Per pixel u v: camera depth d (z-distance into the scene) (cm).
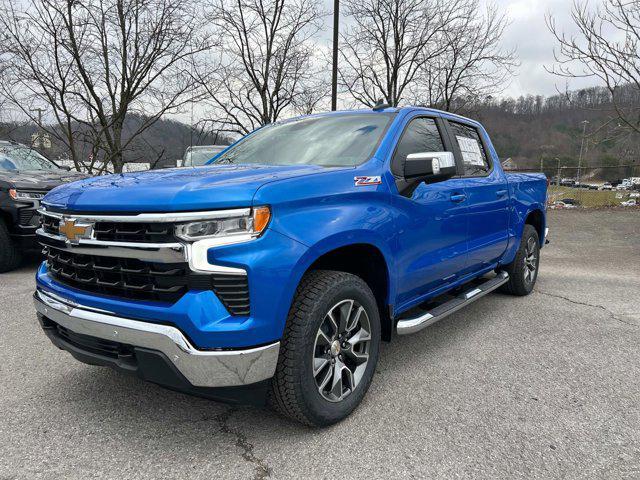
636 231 1041
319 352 254
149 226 214
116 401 283
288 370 230
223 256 208
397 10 1264
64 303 246
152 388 301
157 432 250
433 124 379
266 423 259
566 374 323
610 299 525
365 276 302
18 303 481
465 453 230
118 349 229
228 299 211
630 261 775
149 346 213
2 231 604
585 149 1483
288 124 395
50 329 269
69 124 956
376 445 238
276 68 1280
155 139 1077
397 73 1326
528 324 434
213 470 218
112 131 1053
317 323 237
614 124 1245
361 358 272
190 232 207
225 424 258
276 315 218
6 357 347
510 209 468
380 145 311
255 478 212
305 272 252
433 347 376
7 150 768
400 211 299
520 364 341
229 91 1223
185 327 206
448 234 354
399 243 297
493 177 445
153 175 262
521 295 533
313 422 245
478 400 285
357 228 260
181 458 227
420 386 305
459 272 387
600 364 340
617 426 255
